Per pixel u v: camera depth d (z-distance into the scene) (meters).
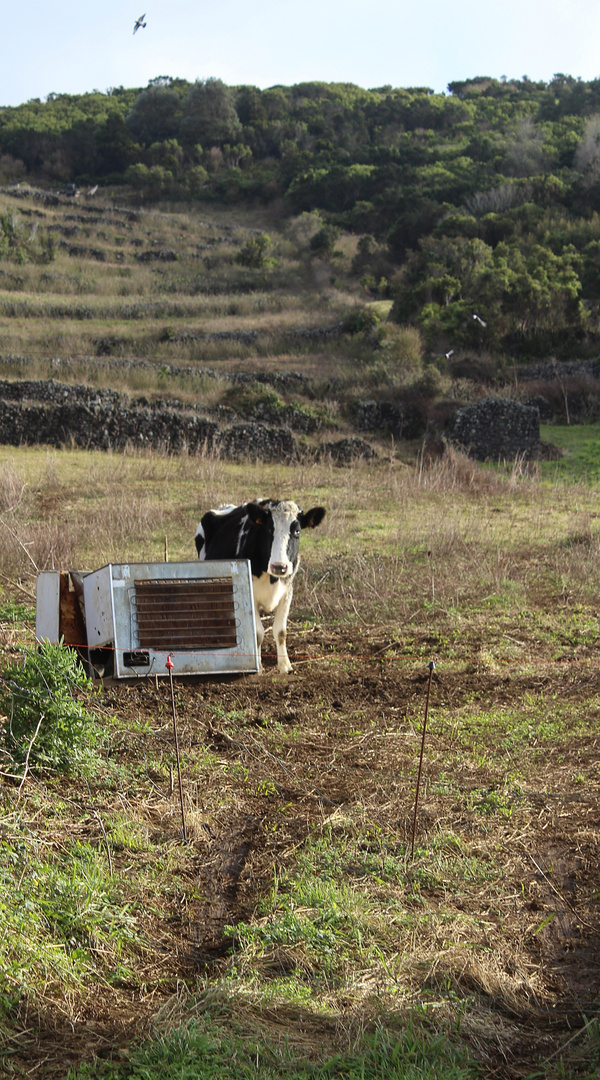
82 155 95.00
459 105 104.19
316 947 4.00
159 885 4.46
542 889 4.59
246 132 99.44
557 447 26.00
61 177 91.75
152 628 7.12
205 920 4.28
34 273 49.56
